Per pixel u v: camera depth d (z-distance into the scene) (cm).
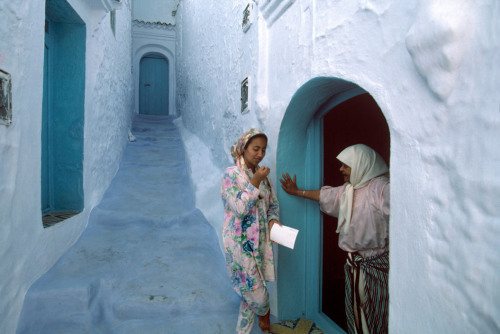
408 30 117
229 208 210
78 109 319
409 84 116
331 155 299
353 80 149
